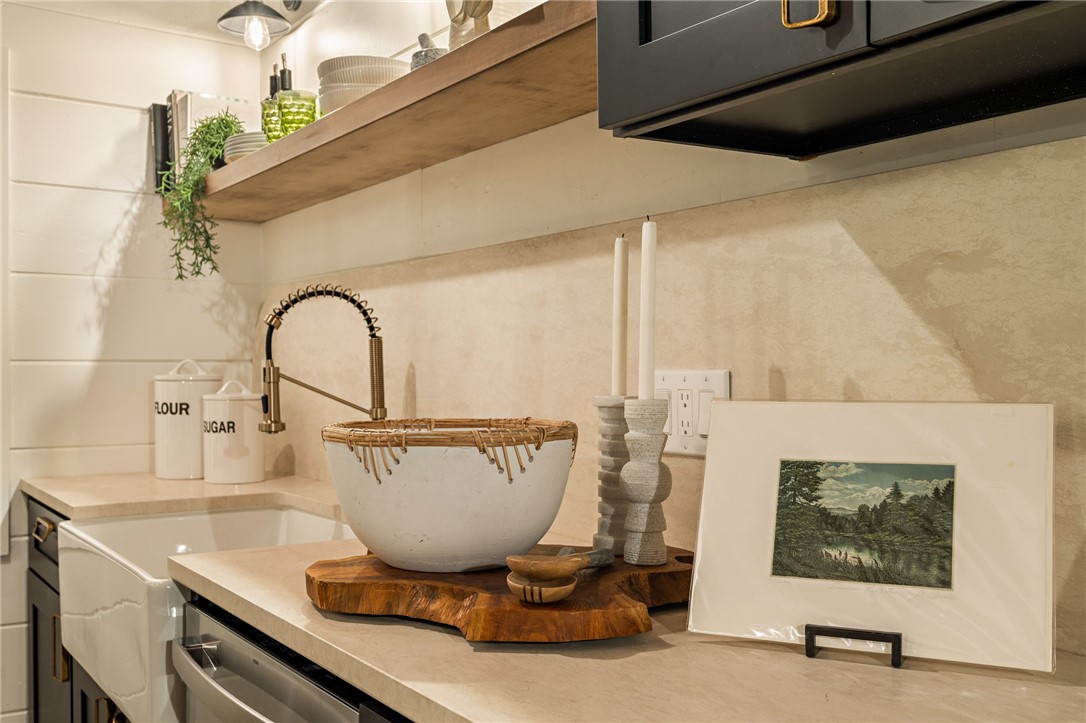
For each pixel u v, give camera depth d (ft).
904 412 3.01
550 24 3.79
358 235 7.29
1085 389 2.98
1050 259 3.06
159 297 8.46
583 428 5.00
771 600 3.01
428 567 3.56
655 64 2.94
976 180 3.26
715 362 4.25
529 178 5.45
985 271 3.24
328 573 3.62
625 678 2.71
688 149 4.42
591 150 4.99
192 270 8.63
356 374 7.27
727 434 3.28
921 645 2.75
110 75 8.22
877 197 3.59
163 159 8.34
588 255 4.97
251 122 8.39
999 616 2.68
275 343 8.60
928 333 3.42
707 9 2.80
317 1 7.97
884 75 2.85
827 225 3.77
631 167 4.74
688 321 4.39
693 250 4.37
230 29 7.50
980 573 2.74
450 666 2.82
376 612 3.40
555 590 3.08
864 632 2.82
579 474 5.02
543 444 3.52
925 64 2.74
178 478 7.79
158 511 6.69
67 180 8.03
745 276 4.11
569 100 4.74
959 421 2.90
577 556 3.21
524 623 3.01
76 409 8.07
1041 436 2.75
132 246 8.34
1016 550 2.70
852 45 2.38
